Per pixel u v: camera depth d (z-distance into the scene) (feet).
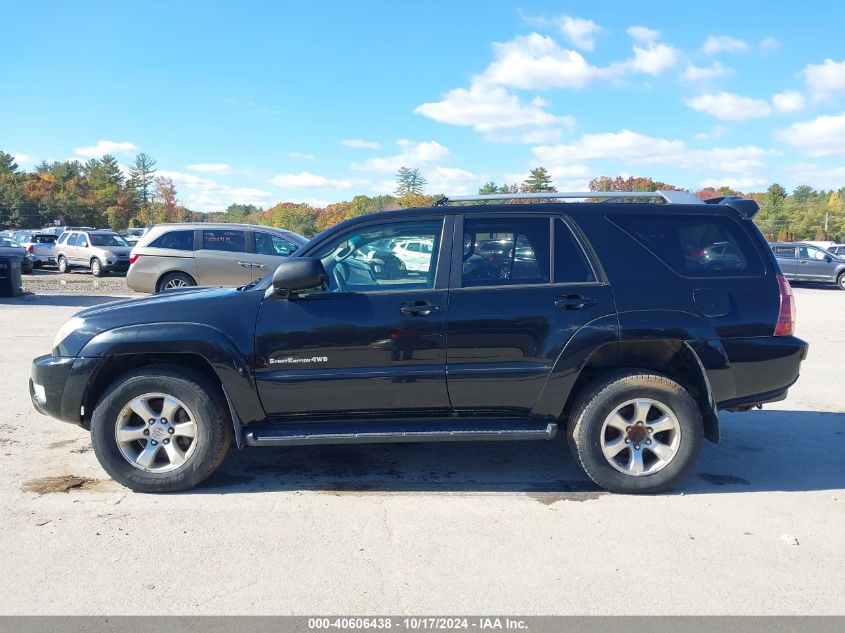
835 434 19.92
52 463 17.02
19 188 354.54
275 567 11.83
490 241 15.40
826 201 313.32
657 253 15.38
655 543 12.79
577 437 15.16
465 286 15.10
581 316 14.85
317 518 13.91
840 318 50.19
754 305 15.16
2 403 22.71
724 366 14.96
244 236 48.85
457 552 12.41
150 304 15.37
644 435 15.16
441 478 16.34
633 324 14.76
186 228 48.37
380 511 14.28
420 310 14.84
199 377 15.03
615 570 11.75
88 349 14.90
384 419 15.35
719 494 15.29
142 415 14.99
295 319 14.88
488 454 18.17
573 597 10.89
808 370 29.63
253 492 15.33
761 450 18.45
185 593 10.98
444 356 14.90
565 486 15.80
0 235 121.08
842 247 97.81
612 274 15.15
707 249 15.55
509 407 15.20
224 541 12.82
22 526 13.41
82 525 13.47
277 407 15.06
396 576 11.54
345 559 12.12
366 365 14.92
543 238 15.42
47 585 11.20
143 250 47.78
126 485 15.03
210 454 15.02
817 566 11.93
